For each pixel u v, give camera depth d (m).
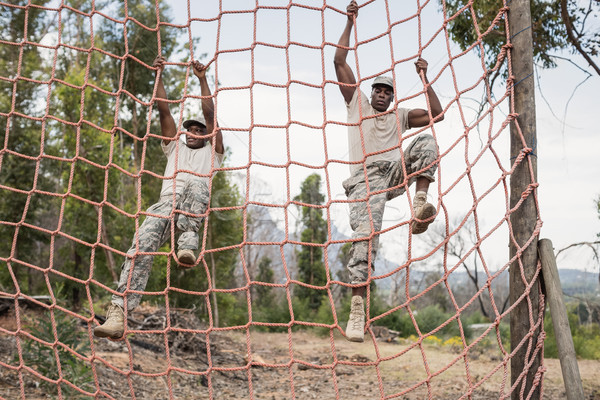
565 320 3.96
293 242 3.93
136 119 22.86
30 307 12.61
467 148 3.89
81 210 18.89
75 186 18.73
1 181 18.00
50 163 19.11
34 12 21.12
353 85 4.21
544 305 4.13
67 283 18.20
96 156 18.78
